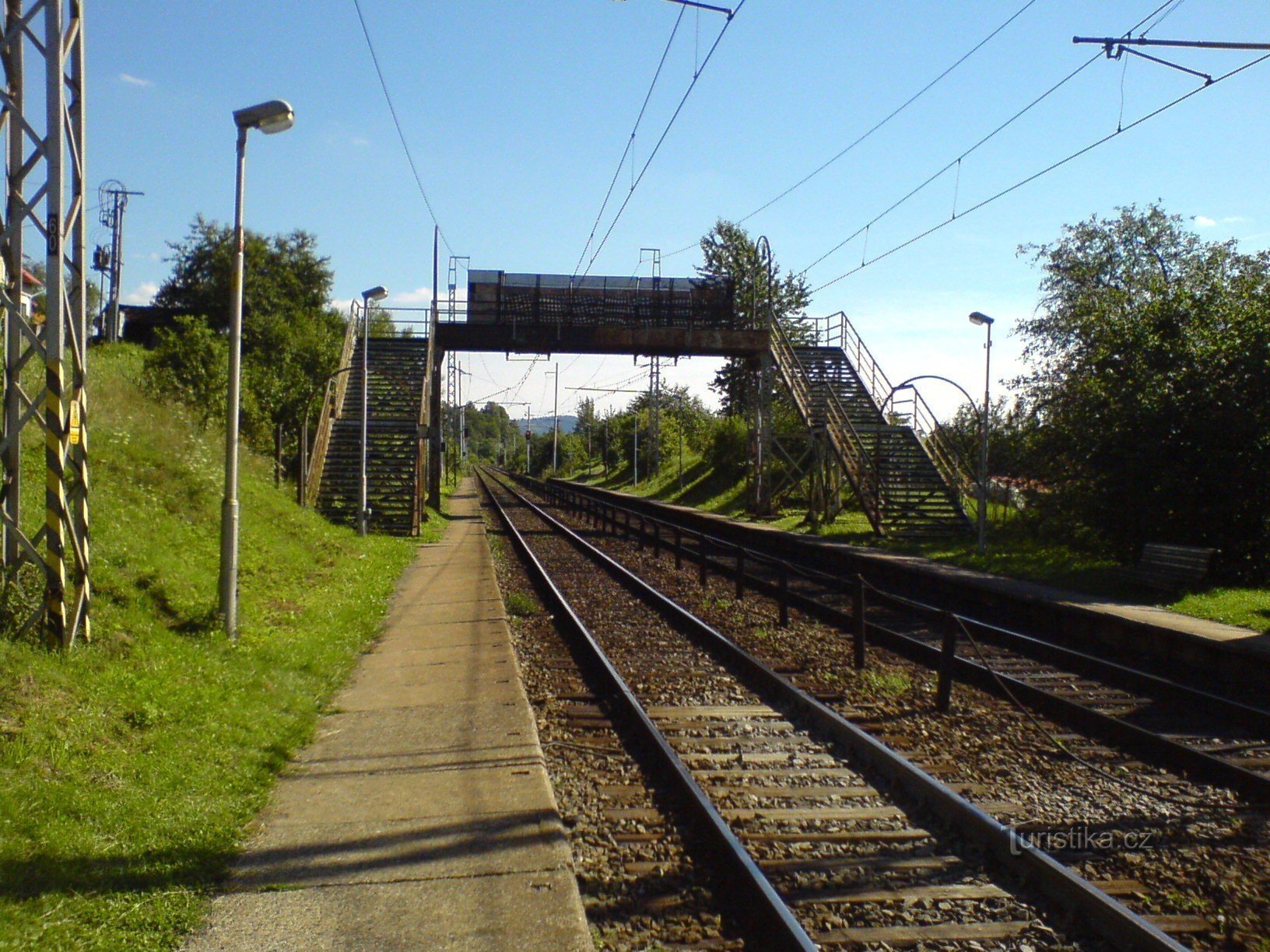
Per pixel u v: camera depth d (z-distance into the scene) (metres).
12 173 8.83
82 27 9.00
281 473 27.17
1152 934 4.77
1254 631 13.55
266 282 40.59
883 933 5.09
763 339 37.44
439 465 42.91
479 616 15.43
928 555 24.11
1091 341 24.75
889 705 10.21
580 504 45.25
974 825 6.34
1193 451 18.73
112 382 19.98
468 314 39.69
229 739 7.85
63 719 7.03
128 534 12.54
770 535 30.83
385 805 6.73
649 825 6.72
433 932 4.91
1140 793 7.50
